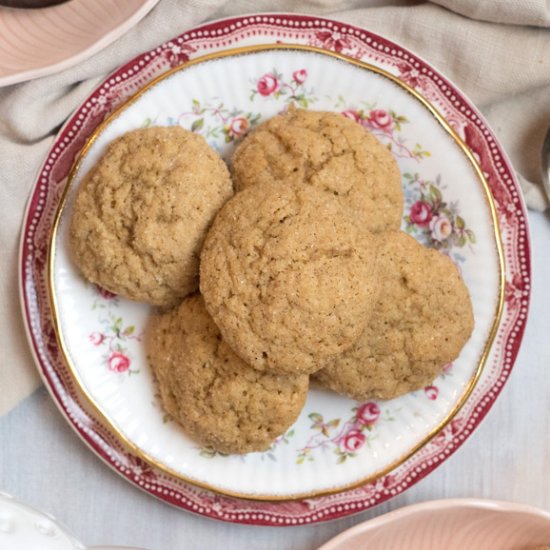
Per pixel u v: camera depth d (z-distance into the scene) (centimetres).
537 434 72
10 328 69
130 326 69
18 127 68
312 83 69
